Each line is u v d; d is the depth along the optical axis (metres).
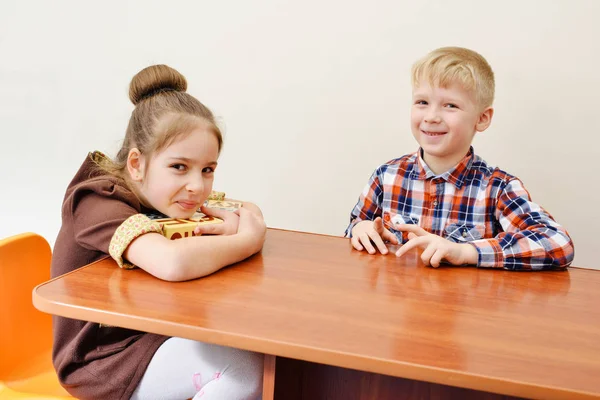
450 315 0.77
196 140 1.01
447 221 1.44
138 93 1.12
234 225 1.07
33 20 2.27
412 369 0.60
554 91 1.78
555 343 0.69
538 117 1.81
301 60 2.00
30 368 1.10
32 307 1.14
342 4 1.92
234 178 2.17
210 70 2.11
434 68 1.34
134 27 2.17
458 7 1.81
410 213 1.50
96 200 1.01
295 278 0.91
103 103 2.26
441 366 0.60
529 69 1.79
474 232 1.40
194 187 1.02
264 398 0.79
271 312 0.74
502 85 1.82
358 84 1.95
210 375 0.90
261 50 2.04
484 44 1.81
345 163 2.03
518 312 0.80
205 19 2.08
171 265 0.85
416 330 0.71
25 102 2.36
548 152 1.82
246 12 2.03
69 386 0.95
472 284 0.94
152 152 1.02
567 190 1.83
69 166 2.36
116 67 2.22
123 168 1.10
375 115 1.96
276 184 2.12
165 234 0.97
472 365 0.61
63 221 1.04
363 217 1.58
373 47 1.91
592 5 1.69
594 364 0.63
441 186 1.45
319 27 1.96
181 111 1.03
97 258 1.02
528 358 0.64
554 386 0.57
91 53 2.24
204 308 0.75
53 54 2.28
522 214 1.28
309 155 2.06
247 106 2.10
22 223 2.47
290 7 1.97
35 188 2.42
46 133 2.36
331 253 1.10
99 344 0.96
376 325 0.72
